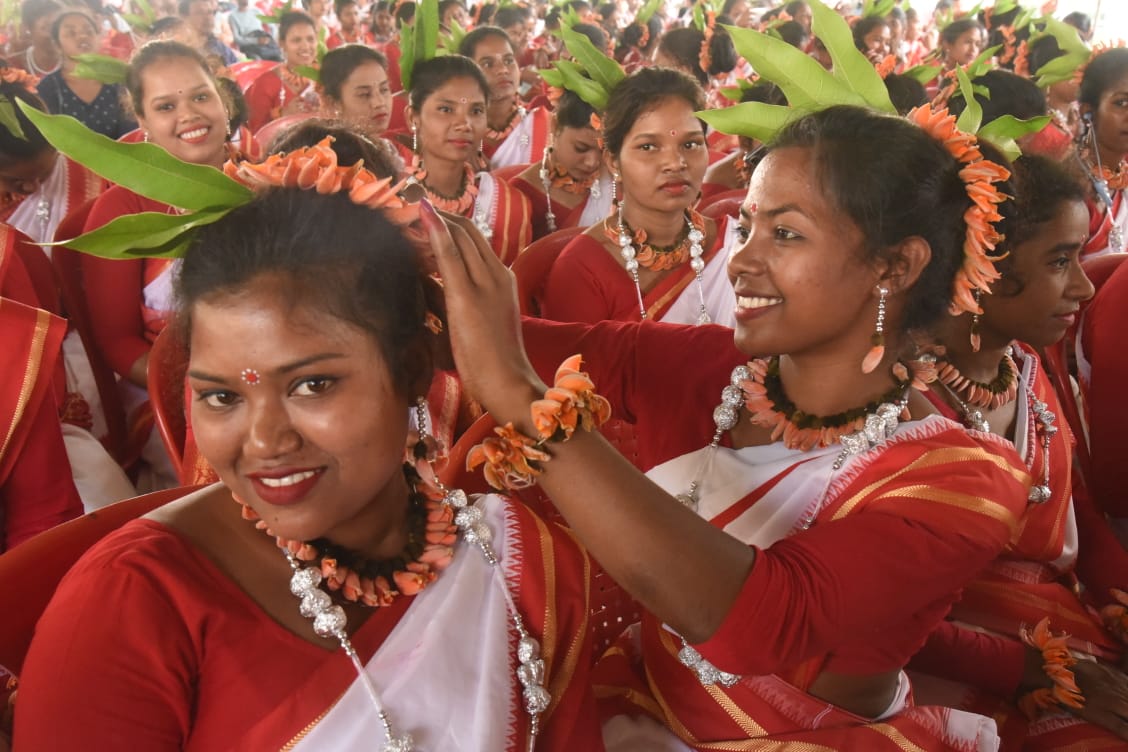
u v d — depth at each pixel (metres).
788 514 1.18
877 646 1.16
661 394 1.36
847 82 1.25
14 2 4.34
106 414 2.45
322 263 0.80
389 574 0.97
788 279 1.09
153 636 0.85
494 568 1.03
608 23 7.52
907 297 1.15
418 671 0.93
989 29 6.40
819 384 1.20
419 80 2.98
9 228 2.13
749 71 5.45
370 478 0.86
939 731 1.26
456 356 0.91
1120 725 1.45
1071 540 1.71
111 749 0.83
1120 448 1.95
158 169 0.82
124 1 6.35
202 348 0.81
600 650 1.53
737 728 1.21
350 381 0.82
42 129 0.79
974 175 1.10
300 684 0.90
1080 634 1.62
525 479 0.94
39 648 0.85
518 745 0.97
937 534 1.05
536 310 2.59
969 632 1.54
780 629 0.95
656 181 2.31
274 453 0.82
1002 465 1.15
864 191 1.05
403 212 0.85
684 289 2.41
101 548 0.89
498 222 3.08
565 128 3.25
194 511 0.94
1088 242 2.99
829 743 1.17
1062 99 3.88
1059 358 2.01
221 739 0.88
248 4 9.09
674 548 0.91
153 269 2.43
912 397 1.23
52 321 1.63
